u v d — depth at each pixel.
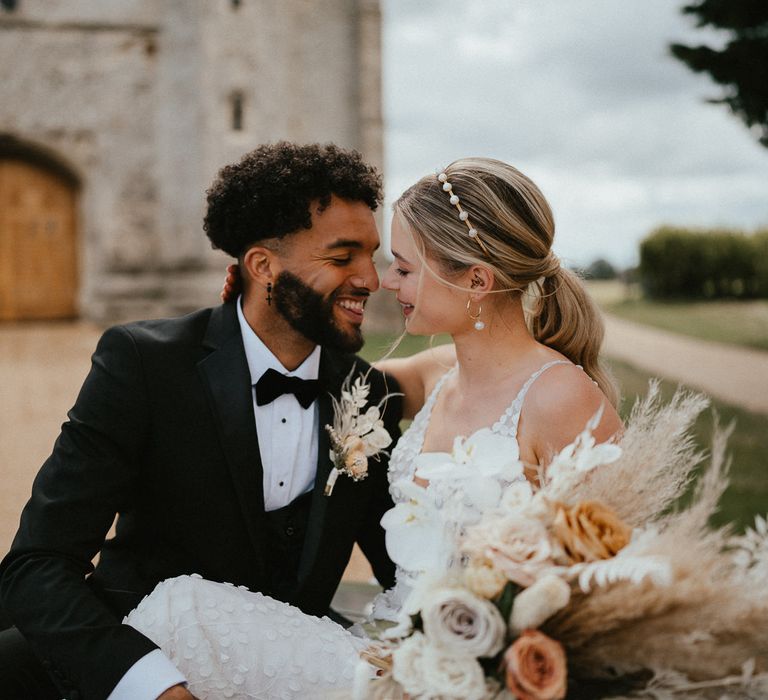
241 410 2.13
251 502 2.13
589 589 1.39
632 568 1.33
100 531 2.03
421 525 1.60
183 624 1.90
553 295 2.31
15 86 16.39
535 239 2.12
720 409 8.28
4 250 16.78
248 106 16.86
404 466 2.27
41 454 6.45
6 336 14.55
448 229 2.09
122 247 17.05
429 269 2.12
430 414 2.34
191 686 1.87
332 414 2.27
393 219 2.19
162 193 17.12
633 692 1.49
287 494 2.24
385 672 1.65
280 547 2.23
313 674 1.94
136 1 16.78
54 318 17.06
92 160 16.86
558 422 2.03
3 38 16.27
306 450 2.25
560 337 2.32
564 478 1.51
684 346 14.38
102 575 2.21
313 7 17.41
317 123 17.56
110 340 2.13
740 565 1.48
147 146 17.03
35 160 16.89
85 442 2.03
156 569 2.17
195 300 16.73
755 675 1.45
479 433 1.69
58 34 16.53
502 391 2.15
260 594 2.06
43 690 2.12
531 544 1.45
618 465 1.60
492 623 1.38
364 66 17.61
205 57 16.64
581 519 1.43
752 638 1.42
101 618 1.85
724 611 1.39
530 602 1.37
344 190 2.14
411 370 2.61
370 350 12.04
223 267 17.03
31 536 1.96
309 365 2.29
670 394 9.01
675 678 1.46
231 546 2.14
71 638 1.82
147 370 2.09
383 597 2.26
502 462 1.66
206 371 2.15
